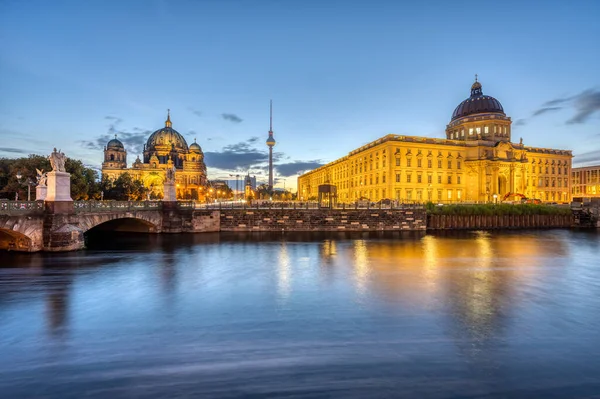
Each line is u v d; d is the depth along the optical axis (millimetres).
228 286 21266
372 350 12516
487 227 60625
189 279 22984
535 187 111250
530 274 25031
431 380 10555
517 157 105625
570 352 12469
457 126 115312
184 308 17109
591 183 138250
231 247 36812
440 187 97500
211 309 16953
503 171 102188
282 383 10383
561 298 19047
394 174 93062
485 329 14508
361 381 10484
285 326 14766
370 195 104562
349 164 122000
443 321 15383
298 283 22031
